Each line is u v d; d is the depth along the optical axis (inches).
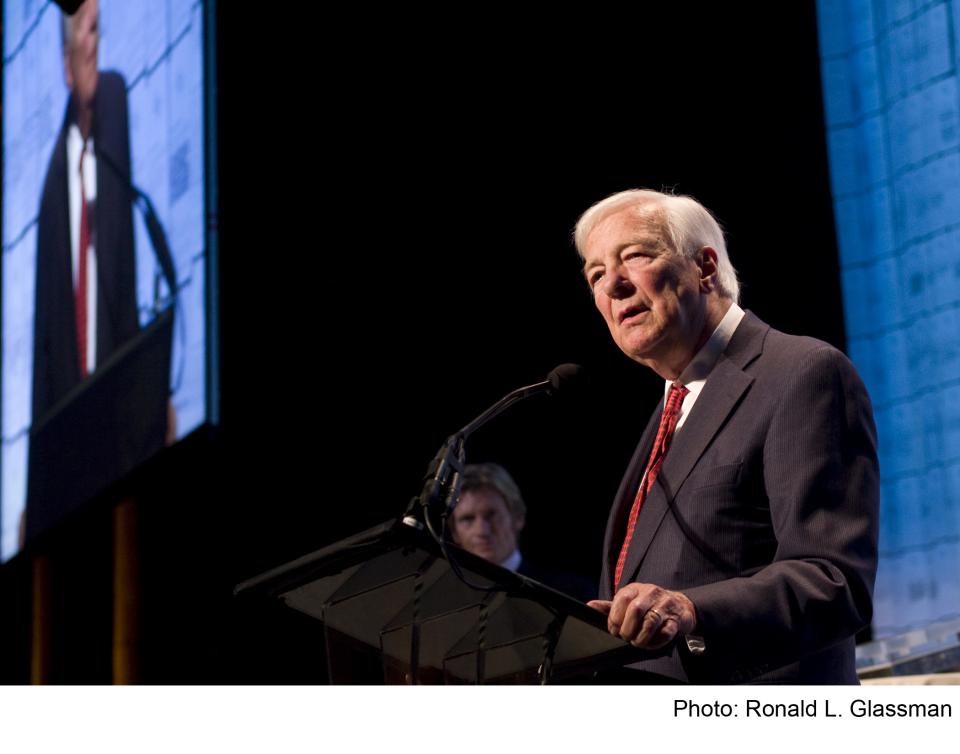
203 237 207.2
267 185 241.0
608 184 241.3
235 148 238.8
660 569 91.8
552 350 248.5
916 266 208.1
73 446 250.8
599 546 248.4
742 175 231.5
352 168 246.5
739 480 91.5
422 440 250.8
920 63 209.6
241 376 238.1
